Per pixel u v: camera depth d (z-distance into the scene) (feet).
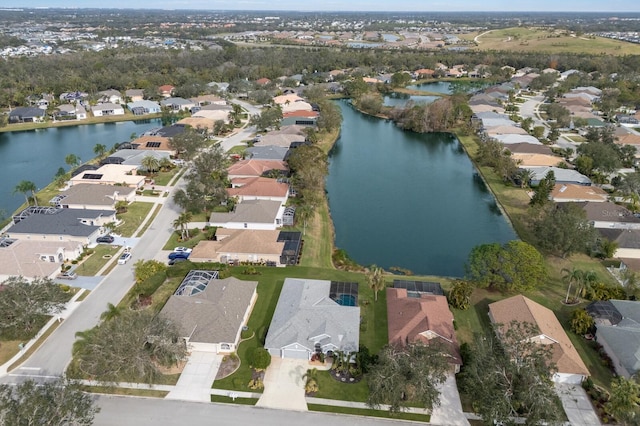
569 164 427.74
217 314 198.59
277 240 273.33
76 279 240.94
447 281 248.11
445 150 510.58
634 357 179.01
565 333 198.80
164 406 164.66
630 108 638.12
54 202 328.08
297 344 185.57
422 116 577.02
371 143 533.96
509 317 200.23
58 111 608.19
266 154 427.74
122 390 171.12
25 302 194.90
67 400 140.87
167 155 443.32
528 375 149.59
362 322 208.54
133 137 493.36
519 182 393.09
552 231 263.90
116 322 178.29
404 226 328.29
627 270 239.30
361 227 325.21
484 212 352.69
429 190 396.16
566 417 160.56
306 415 161.99
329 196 378.73
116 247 275.39
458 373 179.32
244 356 188.44
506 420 146.41
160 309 215.31
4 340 196.24
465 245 302.04
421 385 152.25
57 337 198.39
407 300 214.69
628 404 152.35
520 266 225.35
